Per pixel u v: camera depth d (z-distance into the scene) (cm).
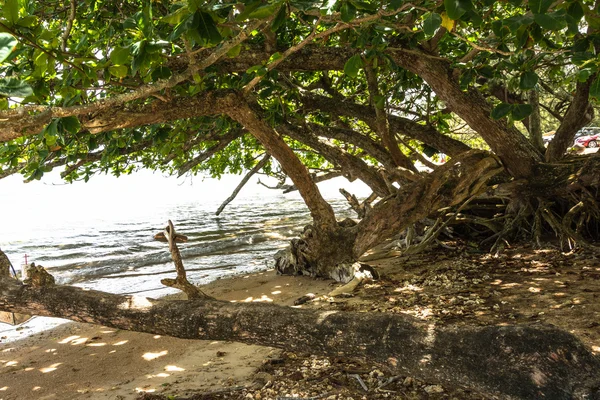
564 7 385
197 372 513
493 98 1197
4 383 538
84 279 1134
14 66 454
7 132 469
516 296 648
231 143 1373
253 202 3008
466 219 1048
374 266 951
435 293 710
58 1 773
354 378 450
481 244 1023
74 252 1494
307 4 340
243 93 695
